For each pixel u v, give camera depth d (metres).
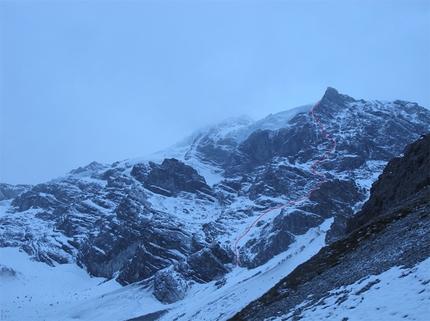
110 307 184.38
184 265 197.25
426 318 28.45
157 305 179.12
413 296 31.72
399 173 92.94
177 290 183.00
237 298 118.12
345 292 40.38
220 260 196.00
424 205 57.56
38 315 194.75
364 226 68.88
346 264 54.75
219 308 117.56
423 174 80.81
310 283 58.34
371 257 48.38
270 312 56.72
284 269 125.75
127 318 166.38
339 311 36.16
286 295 64.81
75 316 182.62
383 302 33.16
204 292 175.62
